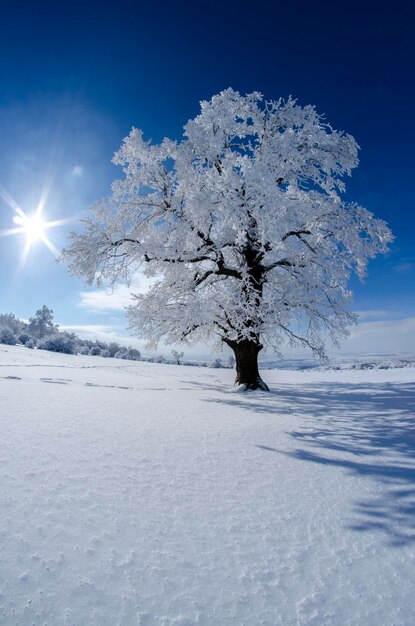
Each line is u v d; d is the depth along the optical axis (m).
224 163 12.86
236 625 2.04
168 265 14.62
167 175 14.35
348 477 4.33
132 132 14.28
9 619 1.95
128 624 1.99
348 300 14.98
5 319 63.56
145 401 9.13
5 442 4.62
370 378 20.25
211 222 13.88
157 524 3.05
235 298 13.25
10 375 14.11
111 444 5.00
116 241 14.77
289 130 14.20
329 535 3.04
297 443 5.75
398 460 4.96
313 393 13.11
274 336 14.60
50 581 2.26
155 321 14.98
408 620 2.14
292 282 14.29
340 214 14.11
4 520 2.85
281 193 12.45
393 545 2.92
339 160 14.61
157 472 4.18
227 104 14.32
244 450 5.24
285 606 2.21
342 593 2.35
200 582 2.37
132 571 2.42
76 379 14.75
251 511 3.40
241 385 13.93
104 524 2.96
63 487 3.54
